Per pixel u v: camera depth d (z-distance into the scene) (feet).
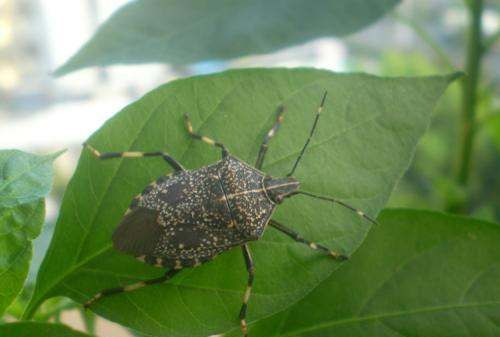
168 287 0.30
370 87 0.30
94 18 0.73
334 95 0.30
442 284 0.30
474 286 0.30
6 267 0.27
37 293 0.30
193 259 0.30
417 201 0.51
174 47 0.34
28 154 0.27
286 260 0.30
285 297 0.29
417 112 0.30
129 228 0.30
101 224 0.30
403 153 0.30
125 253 0.30
